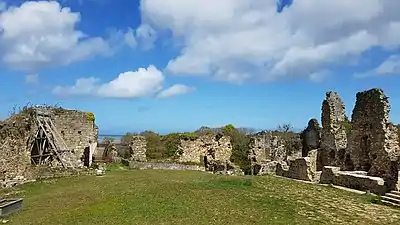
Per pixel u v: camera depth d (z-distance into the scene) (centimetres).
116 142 5534
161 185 2594
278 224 1656
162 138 5078
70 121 4244
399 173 2361
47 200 2189
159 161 4634
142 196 2172
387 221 1777
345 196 2367
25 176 3052
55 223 1672
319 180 3183
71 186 2745
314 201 2172
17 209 1962
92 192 2405
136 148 4775
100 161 4625
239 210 1880
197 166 4497
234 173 4112
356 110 3294
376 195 2386
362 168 3216
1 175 2739
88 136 4394
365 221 1764
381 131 2970
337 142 3606
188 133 5003
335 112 3697
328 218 1792
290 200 2166
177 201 2047
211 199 2112
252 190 2439
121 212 1825
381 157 2938
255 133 5038
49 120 3934
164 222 1664
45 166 3391
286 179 3145
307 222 1705
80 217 1756
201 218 1730
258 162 4425
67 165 3728
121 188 2536
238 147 5069
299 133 4822
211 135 5031
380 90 3028
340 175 2867
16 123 3081
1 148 2742
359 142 3253
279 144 4616
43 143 3719
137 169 4134
